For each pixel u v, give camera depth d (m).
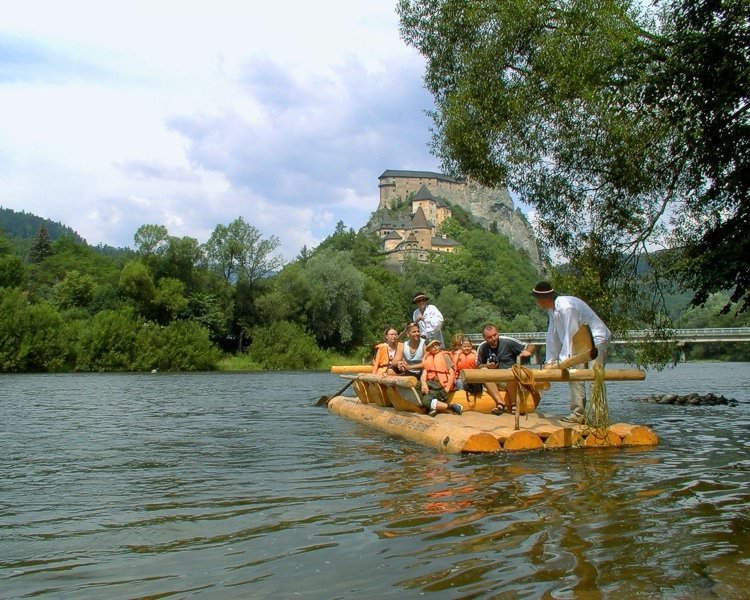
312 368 61.47
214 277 66.62
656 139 14.38
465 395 10.42
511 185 16.55
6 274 69.88
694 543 4.09
